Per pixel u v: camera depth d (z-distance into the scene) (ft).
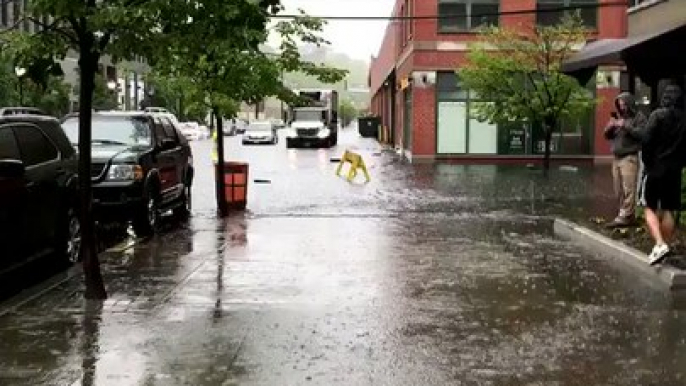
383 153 150.30
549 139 97.14
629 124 44.68
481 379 20.62
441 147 122.52
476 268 35.73
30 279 33.94
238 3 27.99
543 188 79.15
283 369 21.26
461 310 27.84
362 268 35.55
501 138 121.60
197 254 39.06
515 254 39.60
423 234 46.70
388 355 22.58
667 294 30.40
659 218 35.01
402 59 146.82
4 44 27.71
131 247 41.22
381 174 98.22
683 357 22.48
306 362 21.88
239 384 20.06
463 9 119.96
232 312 27.22
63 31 27.81
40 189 33.01
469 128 121.80
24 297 29.71
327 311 27.50
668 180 34.06
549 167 104.78
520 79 96.22
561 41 94.07
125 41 27.09
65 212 35.96
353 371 21.17
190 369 21.16
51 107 151.64
